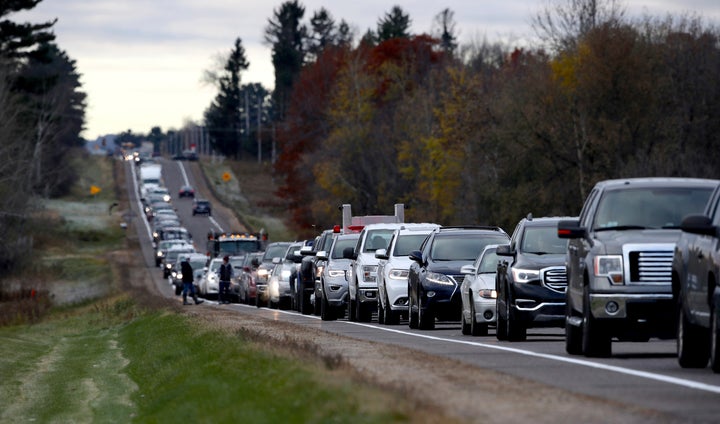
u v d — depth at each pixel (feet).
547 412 105.81
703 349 159.22
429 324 299.99
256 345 197.88
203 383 175.52
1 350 392.68
